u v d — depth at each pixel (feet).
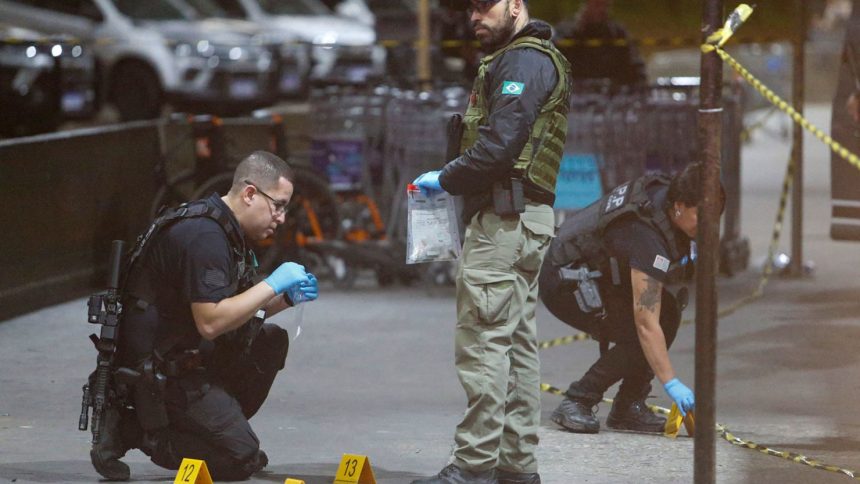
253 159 60.75
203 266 59.11
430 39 144.56
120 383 60.49
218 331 59.11
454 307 111.96
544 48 56.08
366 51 224.74
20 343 96.32
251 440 61.46
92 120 213.05
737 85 124.98
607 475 63.93
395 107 121.90
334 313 109.09
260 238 61.36
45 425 73.41
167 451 61.57
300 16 234.99
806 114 292.40
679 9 318.24
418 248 58.18
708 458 53.31
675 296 72.69
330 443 70.13
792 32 119.65
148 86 221.66
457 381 86.43
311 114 125.70
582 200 121.39
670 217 68.33
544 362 92.07
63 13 220.23
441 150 120.98
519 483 59.52
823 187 187.93
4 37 205.05
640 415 73.41
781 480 62.80
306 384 85.20
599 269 72.13
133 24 222.07
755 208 167.94
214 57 220.23
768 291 117.08
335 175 124.47
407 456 67.56
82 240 115.14
